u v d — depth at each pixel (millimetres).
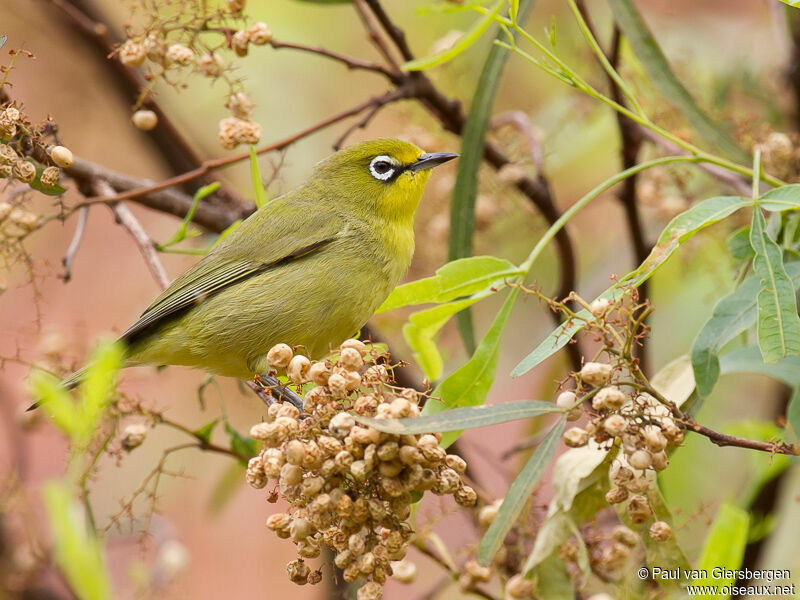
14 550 10852
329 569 9555
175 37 10195
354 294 9781
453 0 9188
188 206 11078
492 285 7555
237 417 13609
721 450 11211
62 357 9945
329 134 14203
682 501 10539
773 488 9789
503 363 14164
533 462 6172
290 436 5984
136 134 13219
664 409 6281
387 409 5723
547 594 7555
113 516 8031
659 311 13141
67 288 15055
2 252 9008
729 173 9742
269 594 15023
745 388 12219
